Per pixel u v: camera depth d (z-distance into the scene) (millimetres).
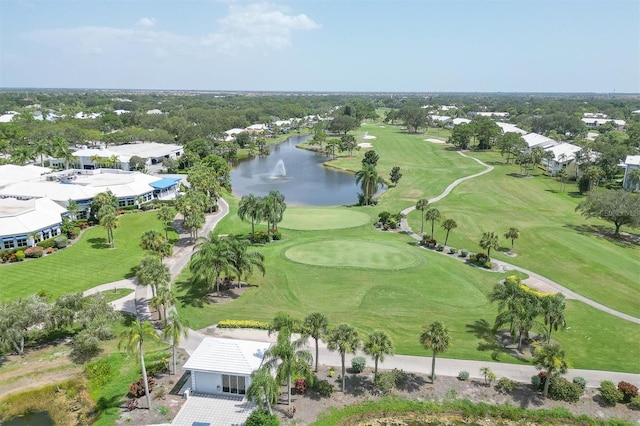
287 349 38688
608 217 86875
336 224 95250
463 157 179500
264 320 54000
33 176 121188
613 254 77438
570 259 74812
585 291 63188
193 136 197375
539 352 41031
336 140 197500
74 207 91000
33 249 73938
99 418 38438
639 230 92562
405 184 135125
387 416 39594
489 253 77375
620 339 50719
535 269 70812
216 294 61344
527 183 135125
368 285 63906
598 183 131875
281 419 38344
